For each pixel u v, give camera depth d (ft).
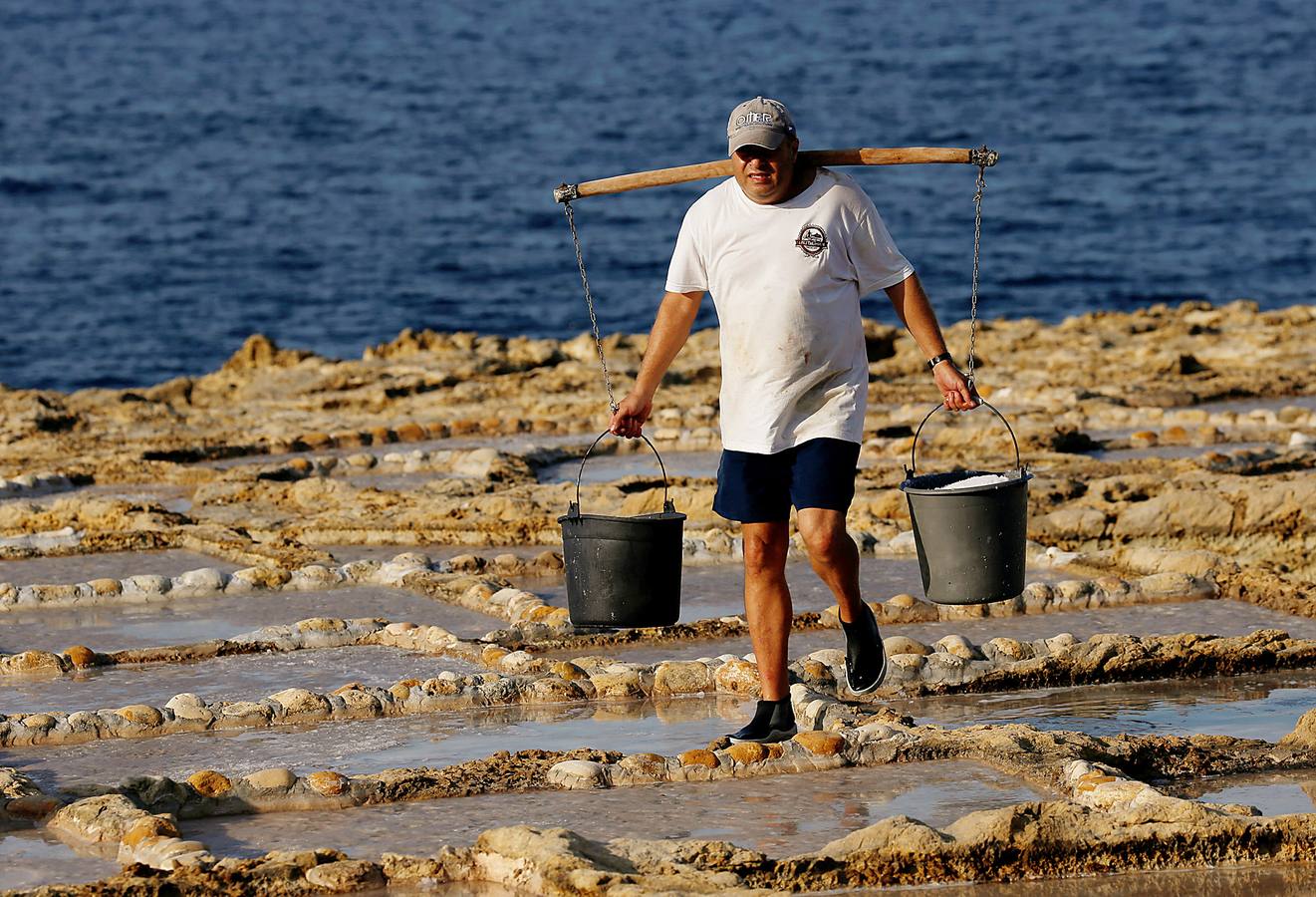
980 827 51.31
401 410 175.94
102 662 80.79
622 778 59.98
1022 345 209.36
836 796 57.93
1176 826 52.01
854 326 62.69
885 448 143.13
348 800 58.34
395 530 113.29
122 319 354.95
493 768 61.05
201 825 56.49
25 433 160.15
